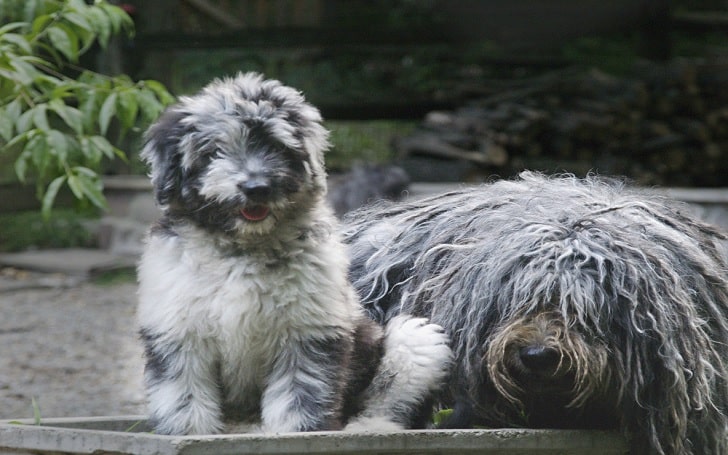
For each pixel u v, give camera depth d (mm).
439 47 31844
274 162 7973
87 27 10352
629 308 8211
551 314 8234
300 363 8016
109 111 10297
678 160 25469
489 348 8227
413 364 8727
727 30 32875
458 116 25734
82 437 7434
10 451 7770
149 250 8234
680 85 26297
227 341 7938
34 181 23562
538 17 32375
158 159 8219
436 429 8281
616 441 8242
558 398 8250
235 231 7840
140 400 10188
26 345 16688
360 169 20219
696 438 8555
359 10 32125
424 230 9766
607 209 9102
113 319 18453
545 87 26562
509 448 7875
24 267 22328
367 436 7477
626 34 34062
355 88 30125
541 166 24688
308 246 8055
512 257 8539
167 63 26484
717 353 8766
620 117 25531
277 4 29562
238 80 8664
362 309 9141
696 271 8914
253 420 8359
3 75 9977
